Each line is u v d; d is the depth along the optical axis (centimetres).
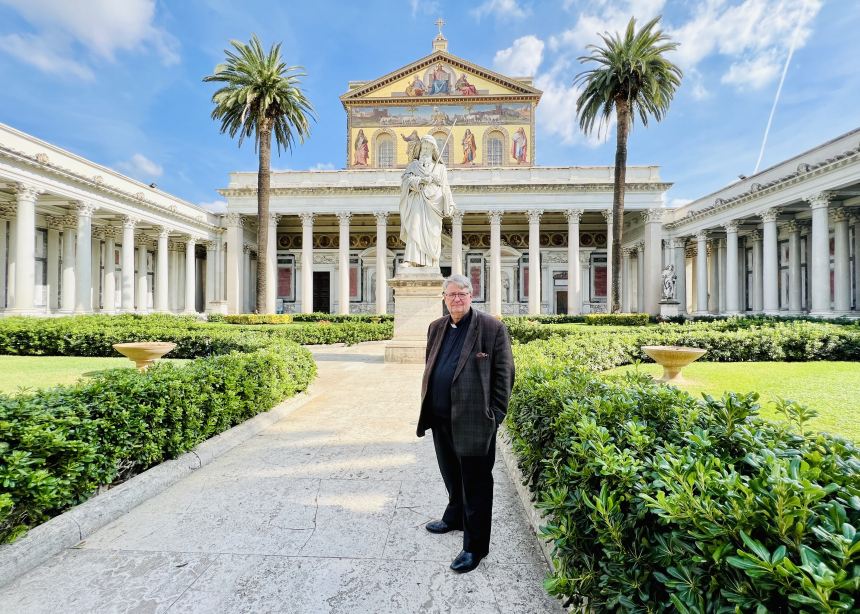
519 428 418
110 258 3503
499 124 4128
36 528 289
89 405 359
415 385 868
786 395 621
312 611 230
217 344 1145
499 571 267
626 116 2611
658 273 3528
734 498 157
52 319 1827
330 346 1817
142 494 361
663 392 322
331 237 4622
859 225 2725
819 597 115
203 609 232
